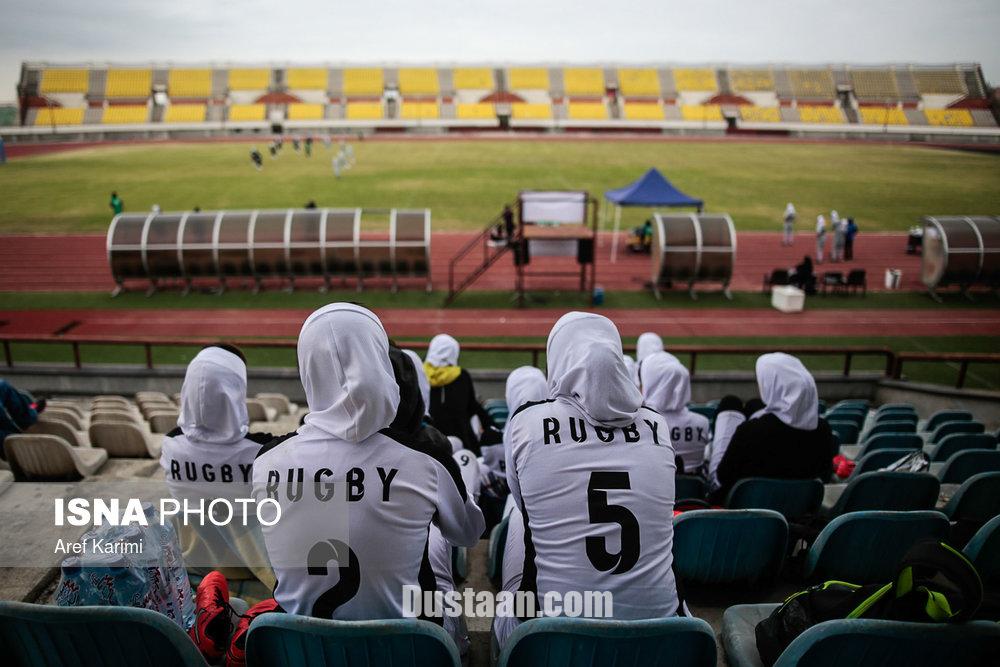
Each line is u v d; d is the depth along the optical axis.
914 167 38.56
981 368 13.91
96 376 12.22
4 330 15.96
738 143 62.56
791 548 4.09
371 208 30.83
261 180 38.94
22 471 6.03
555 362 2.94
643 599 2.58
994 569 3.54
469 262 22.88
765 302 18.62
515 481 2.88
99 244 24.73
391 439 2.47
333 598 2.45
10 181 38.84
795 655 2.46
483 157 50.28
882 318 17.14
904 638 2.36
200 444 3.58
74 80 80.69
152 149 57.59
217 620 2.92
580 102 85.81
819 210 30.58
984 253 17.92
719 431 5.27
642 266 22.56
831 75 85.19
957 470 5.54
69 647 2.41
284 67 87.12
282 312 17.56
